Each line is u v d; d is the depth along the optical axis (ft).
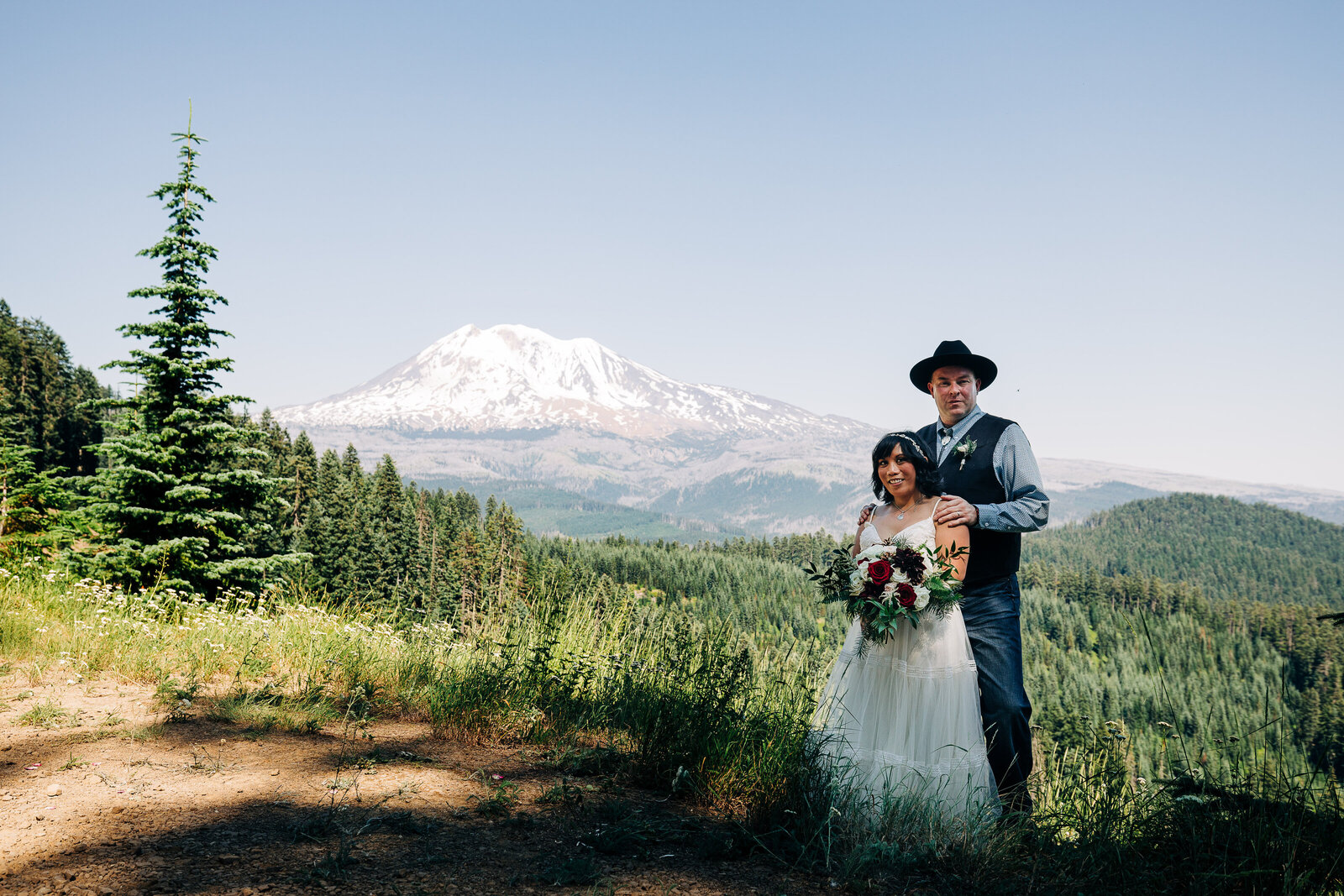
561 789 11.09
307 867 8.08
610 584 19.66
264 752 12.22
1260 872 8.84
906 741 12.13
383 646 19.36
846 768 11.79
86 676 16.35
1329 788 9.92
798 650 14.55
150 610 22.45
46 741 12.05
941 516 12.67
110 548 38.14
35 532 37.88
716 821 10.84
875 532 13.75
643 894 8.20
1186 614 442.09
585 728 14.66
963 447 13.99
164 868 7.89
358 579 114.93
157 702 14.44
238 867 8.04
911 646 12.43
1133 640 358.64
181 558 38.40
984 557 13.24
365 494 185.57
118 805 9.59
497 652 17.60
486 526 131.64
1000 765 12.51
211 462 43.04
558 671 16.21
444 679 16.15
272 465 146.51
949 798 11.48
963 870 9.77
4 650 17.47
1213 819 10.04
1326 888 8.88
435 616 20.77
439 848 8.89
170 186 42.73
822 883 9.05
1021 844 10.49
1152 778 10.94
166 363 40.96
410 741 13.55
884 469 13.53
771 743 11.97
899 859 9.76
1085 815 10.78
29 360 193.98
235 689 15.81
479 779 11.62
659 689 15.24
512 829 9.73
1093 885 9.35
